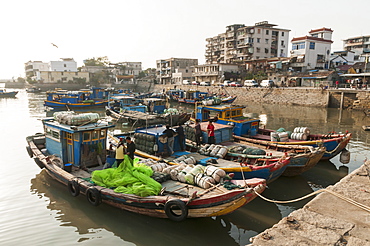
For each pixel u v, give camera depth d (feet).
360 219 15.46
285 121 88.89
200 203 24.43
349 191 19.20
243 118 53.31
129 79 290.97
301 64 176.35
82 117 34.88
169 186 28.32
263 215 29.84
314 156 37.37
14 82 319.27
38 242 24.29
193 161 34.88
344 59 191.21
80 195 32.86
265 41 222.89
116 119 91.76
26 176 39.81
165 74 278.67
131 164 30.50
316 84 148.97
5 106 132.77
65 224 27.27
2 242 24.14
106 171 30.25
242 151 39.70
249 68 209.05
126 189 27.76
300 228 14.69
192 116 63.72
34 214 29.07
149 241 24.88
